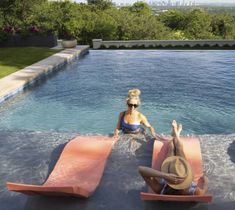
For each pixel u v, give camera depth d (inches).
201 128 375.9
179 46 978.7
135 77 614.2
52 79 601.3
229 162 259.1
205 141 295.9
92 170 243.9
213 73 641.6
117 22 1316.4
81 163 250.5
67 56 753.0
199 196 189.2
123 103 459.8
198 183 215.3
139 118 309.7
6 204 215.8
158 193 203.9
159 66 711.1
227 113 422.0
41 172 252.8
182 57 810.8
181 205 209.0
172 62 751.1
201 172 229.6
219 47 962.1
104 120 397.7
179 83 569.3
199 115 415.2
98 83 570.9
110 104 456.1
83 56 855.1
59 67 690.2
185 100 474.0
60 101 471.5
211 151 277.1
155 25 1364.4
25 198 220.7
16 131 333.1
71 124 386.9
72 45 892.6
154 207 208.8
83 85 558.3
